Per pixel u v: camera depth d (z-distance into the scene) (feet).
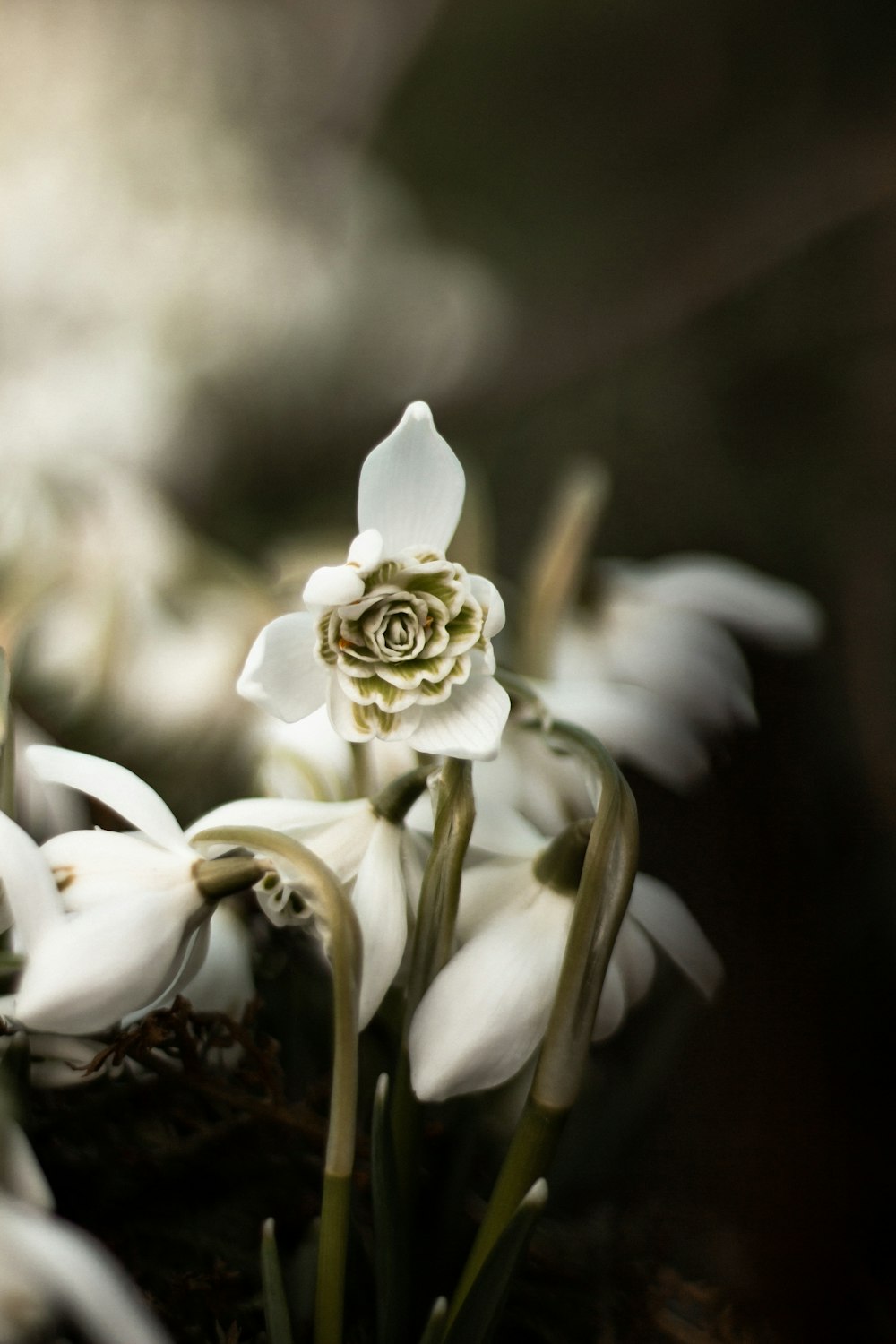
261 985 0.96
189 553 1.27
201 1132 0.85
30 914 0.74
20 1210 0.70
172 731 1.20
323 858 0.77
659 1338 0.87
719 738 1.21
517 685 0.81
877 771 2.01
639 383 2.80
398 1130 0.79
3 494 1.32
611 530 2.61
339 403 2.91
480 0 3.11
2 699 0.79
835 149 2.80
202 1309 0.83
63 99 2.94
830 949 1.67
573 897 0.78
